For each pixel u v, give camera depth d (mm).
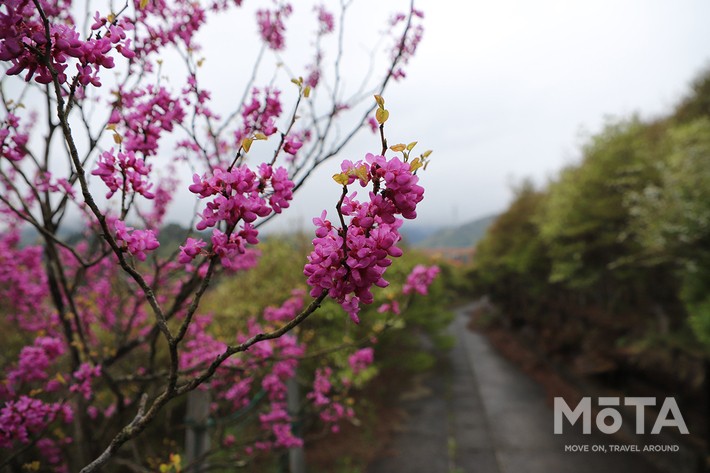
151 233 1159
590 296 15344
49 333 3453
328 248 900
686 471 6441
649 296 11250
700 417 7180
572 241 12383
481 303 42250
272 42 3049
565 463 7277
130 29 1145
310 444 7758
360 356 4285
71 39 1000
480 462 7520
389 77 2328
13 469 2693
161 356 4520
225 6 2590
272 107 2080
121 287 3518
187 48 2377
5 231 3777
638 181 10289
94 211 1009
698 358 7492
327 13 3129
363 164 870
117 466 4293
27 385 2916
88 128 1688
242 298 8016
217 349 3480
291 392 4879
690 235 6504
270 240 9477
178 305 2400
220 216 1005
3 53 929
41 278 3727
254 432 5137
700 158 6922
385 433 8758
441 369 14641
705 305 6246
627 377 9797
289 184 1214
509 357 16438
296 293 4172
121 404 2674
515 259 18938
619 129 11789
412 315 11023
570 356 13461
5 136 1565
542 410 10133
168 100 1884
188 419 3703
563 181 14344
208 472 3834
